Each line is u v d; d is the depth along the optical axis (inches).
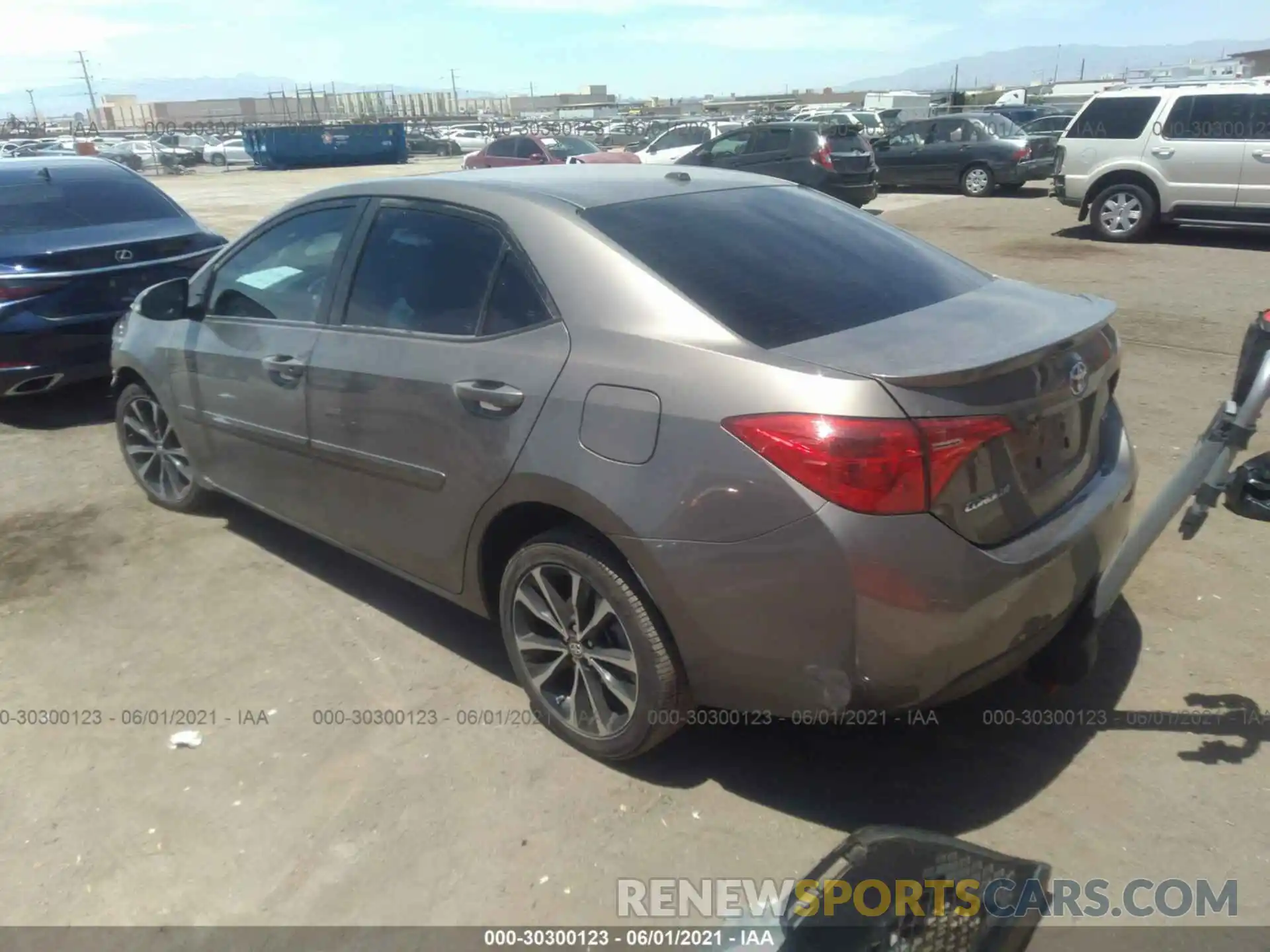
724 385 99.3
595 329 111.1
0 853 109.7
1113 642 140.9
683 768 119.2
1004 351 98.9
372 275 139.3
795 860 104.7
